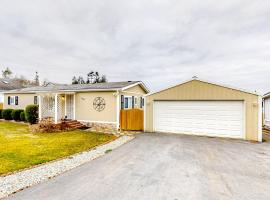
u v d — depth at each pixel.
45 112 17.89
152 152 8.16
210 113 12.30
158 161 6.89
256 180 5.21
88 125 15.73
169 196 4.29
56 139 10.80
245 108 11.39
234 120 11.68
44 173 5.64
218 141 10.68
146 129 14.04
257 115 11.13
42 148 8.63
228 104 11.85
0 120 21.27
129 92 16.69
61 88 17.91
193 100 12.73
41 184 4.88
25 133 12.90
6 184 4.85
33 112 17.22
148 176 5.45
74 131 13.88
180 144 9.77
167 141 10.55
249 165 6.49
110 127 14.81
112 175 5.52
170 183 4.97
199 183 4.98
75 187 4.71
